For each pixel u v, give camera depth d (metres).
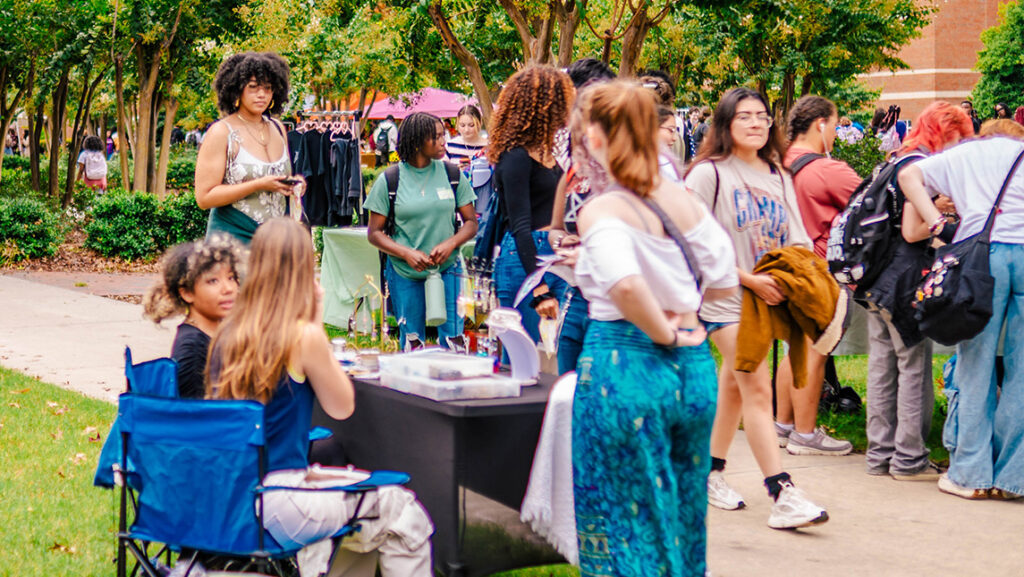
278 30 21.92
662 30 23.86
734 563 4.41
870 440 5.82
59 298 11.57
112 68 23.97
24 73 25.30
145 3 20.44
